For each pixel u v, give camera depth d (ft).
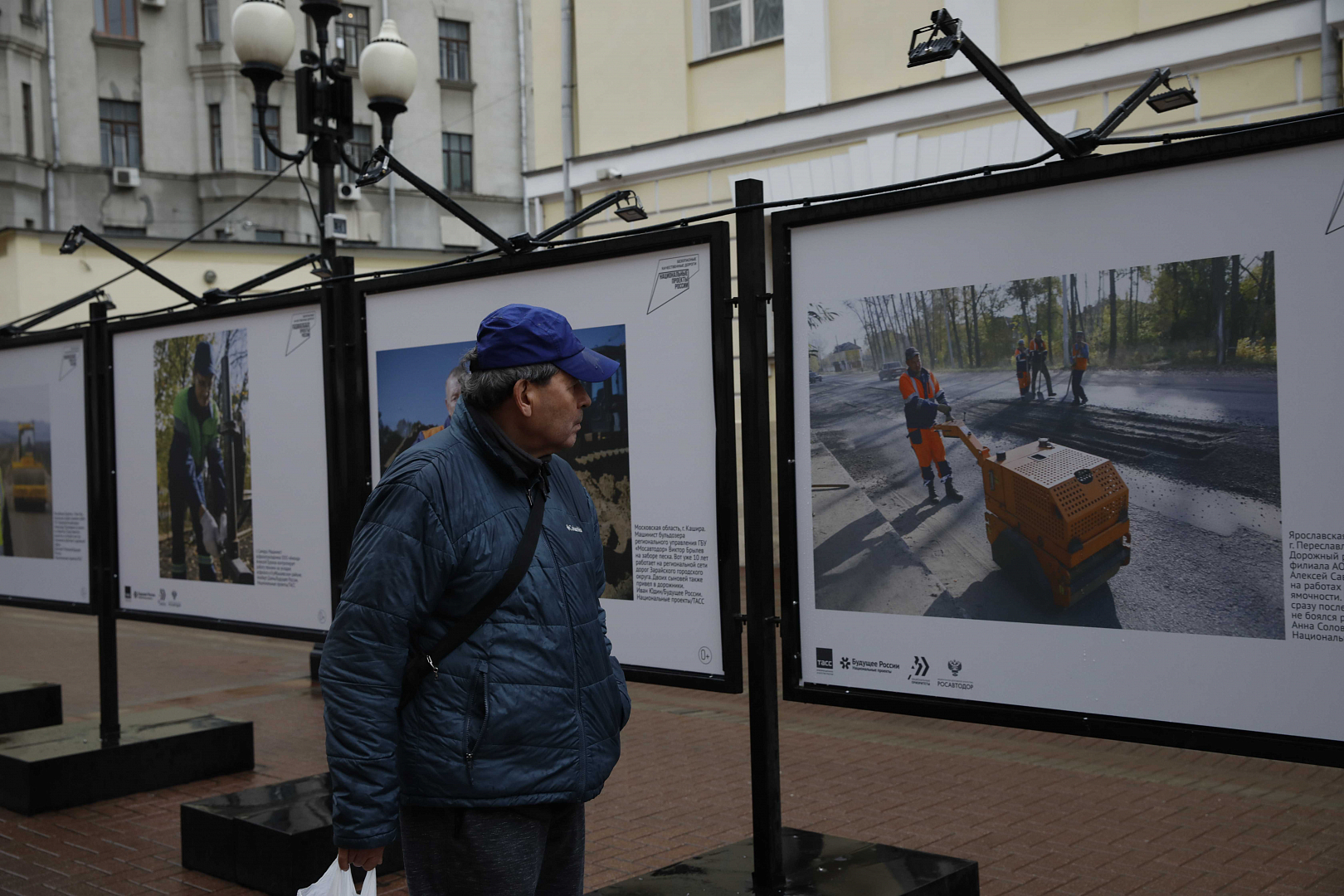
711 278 11.82
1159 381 9.42
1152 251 9.41
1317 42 27.73
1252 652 9.05
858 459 11.07
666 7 42.34
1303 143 8.65
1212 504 9.20
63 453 21.26
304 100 29.66
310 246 63.31
